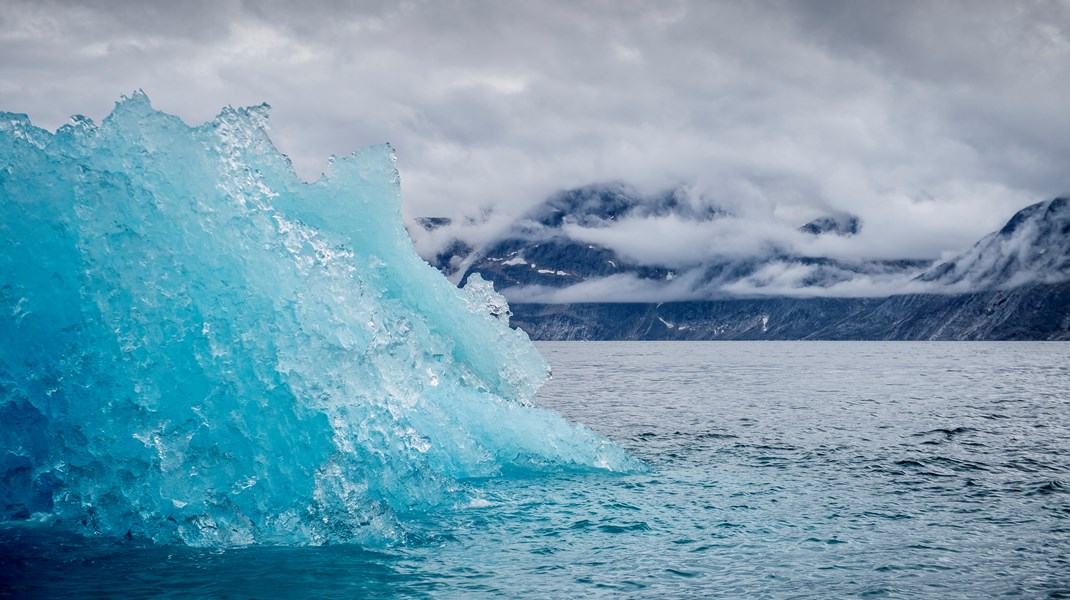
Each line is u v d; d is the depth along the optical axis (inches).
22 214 428.8
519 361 734.5
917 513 467.5
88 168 432.5
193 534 385.7
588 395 1649.9
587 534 414.0
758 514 462.6
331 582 328.2
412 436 480.1
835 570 350.3
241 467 407.2
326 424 430.0
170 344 415.2
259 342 424.8
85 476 401.7
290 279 452.8
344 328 464.1
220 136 485.7
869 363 4114.2
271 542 389.7
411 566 353.4
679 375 2711.6
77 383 409.7
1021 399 1544.0
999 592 321.1
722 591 320.8
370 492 440.5
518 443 616.1
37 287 426.6
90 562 352.8
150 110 462.6
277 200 546.3
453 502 478.9
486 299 757.3
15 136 443.2
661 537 408.8
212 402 410.3
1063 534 417.1
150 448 396.5
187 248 435.2
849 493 530.3
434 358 588.4
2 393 419.8
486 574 343.0
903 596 315.9
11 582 323.9
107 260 419.8
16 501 428.5
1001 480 589.0
